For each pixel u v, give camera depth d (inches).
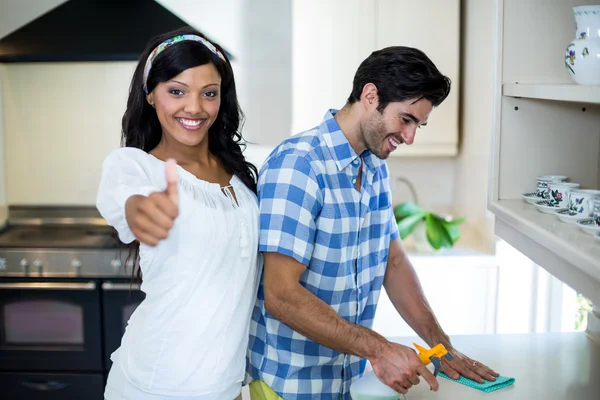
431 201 154.6
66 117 154.3
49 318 129.0
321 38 136.1
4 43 132.2
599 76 65.9
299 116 138.3
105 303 128.3
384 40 135.8
